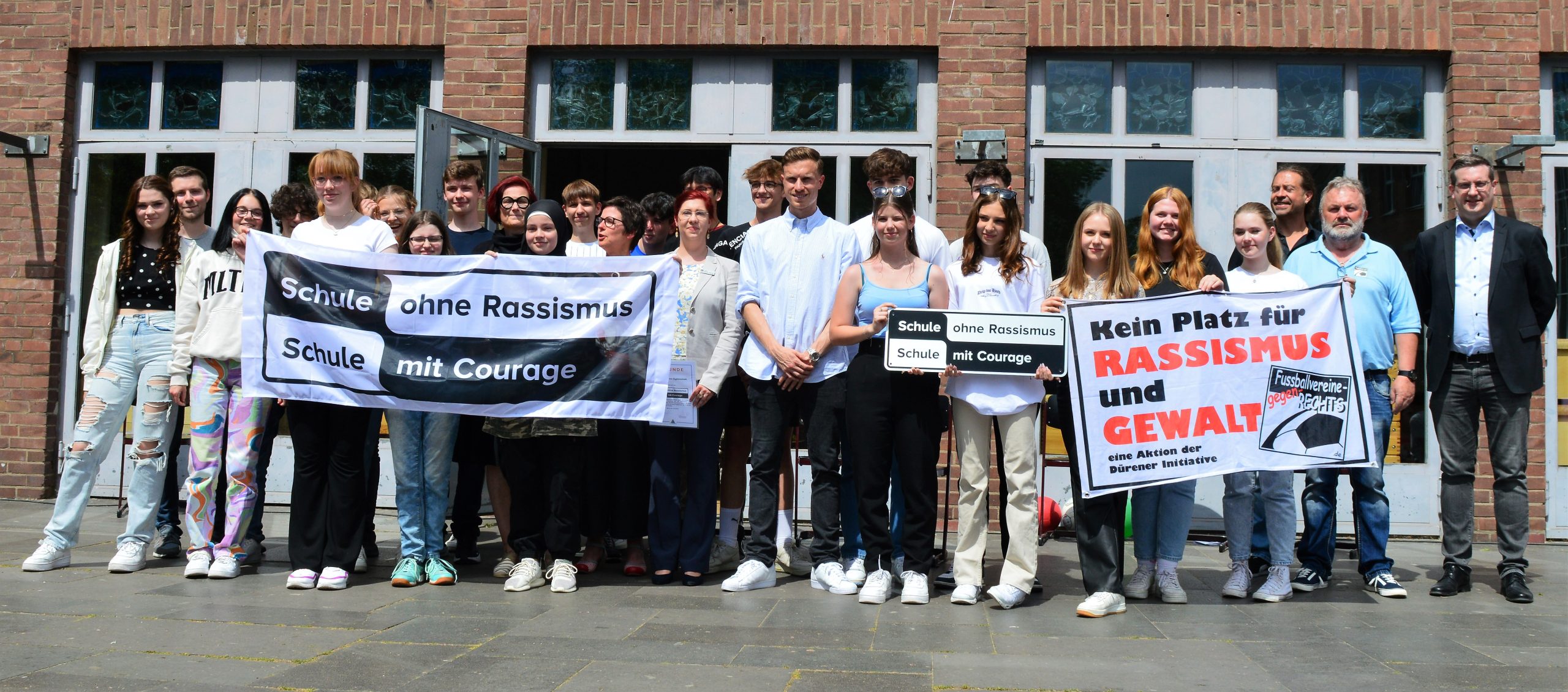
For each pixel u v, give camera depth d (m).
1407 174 7.21
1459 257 5.09
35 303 7.53
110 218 7.70
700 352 4.96
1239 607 4.61
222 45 7.51
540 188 7.46
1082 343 4.57
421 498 4.99
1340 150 7.20
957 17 7.16
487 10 7.37
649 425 5.33
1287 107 7.25
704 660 3.55
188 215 5.21
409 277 4.91
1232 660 3.65
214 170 7.66
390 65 7.61
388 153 7.57
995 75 7.13
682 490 5.67
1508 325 4.94
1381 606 4.70
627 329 4.87
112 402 5.18
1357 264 5.14
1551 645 3.93
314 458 4.83
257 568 5.31
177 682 3.22
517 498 4.90
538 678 3.31
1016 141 7.11
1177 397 4.55
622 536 5.23
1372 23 7.07
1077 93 7.29
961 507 4.72
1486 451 6.91
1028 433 4.59
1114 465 4.50
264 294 4.86
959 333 4.49
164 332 5.18
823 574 4.83
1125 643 3.89
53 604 4.31
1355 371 4.56
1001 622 4.23
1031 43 7.13
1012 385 4.57
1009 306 4.67
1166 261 4.85
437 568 4.94
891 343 4.50
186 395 5.11
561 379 4.84
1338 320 4.57
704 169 5.84
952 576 5.09
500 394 4.83
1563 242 7.09
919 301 4.68
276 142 7.62
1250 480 4.84
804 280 4.82
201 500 5.02
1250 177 7.21
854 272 4.74
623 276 4.90
